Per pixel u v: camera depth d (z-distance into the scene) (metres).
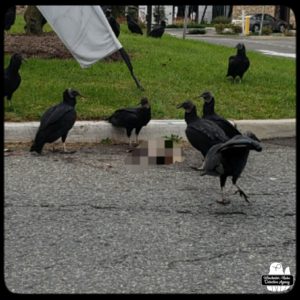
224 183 6.40
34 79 9.75
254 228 6.00
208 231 5.94
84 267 5.39
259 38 29.61
